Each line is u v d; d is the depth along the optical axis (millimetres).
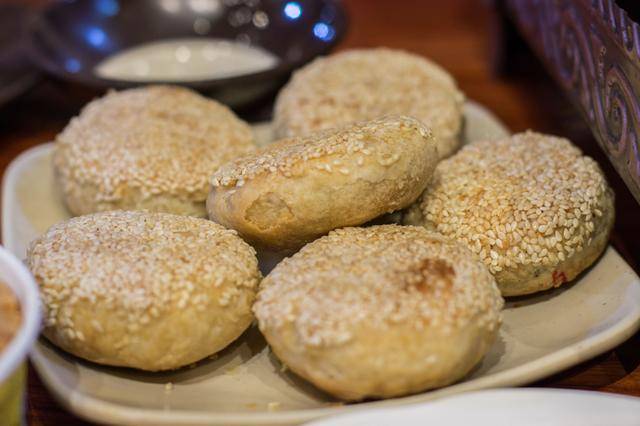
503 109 449
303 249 288
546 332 295
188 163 340
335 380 258
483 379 265
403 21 554
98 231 294
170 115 365
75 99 454
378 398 263
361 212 291
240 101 410
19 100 439
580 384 285
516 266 301
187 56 466
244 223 295
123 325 271
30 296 238
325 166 285
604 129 310
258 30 475
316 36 449
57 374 270
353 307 258
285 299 268
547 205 305
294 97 376
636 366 291
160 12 482
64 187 349
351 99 369
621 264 309
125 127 355
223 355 291
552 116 437
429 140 300
